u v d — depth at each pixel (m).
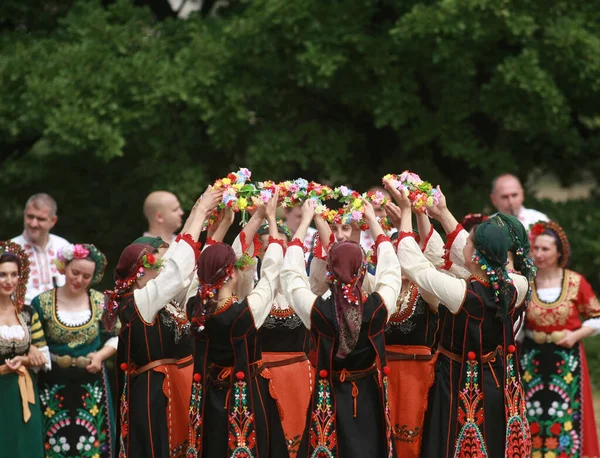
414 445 10.48
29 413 11.62
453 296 9.27
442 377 9.49
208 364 9.30
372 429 8.97
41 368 12.06
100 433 12.18
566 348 12.76
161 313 10.04
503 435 9.28
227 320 9.12
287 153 17.59
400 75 17.69
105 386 12.36
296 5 16.83
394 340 10.63
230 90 17.36
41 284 13.82
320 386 9.04
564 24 17.42
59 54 17.08
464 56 17.08
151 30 18.73
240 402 9.12
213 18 19.05
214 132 17.61
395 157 19.56
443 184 19.11
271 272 9.41
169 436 9.93
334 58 16.94
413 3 17.77
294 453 10.57
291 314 10.72
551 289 12.84
